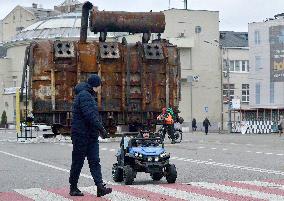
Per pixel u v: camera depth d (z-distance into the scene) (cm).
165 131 3622
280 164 2006
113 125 3409
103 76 3372
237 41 9881
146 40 3531
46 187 1380
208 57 9075
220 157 2386
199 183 1409
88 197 1177
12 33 12962
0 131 8219
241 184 1378
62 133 3403
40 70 3353
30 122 3719
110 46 3384
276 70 7269
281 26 7238
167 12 8906
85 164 2019
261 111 7231
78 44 3388
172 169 1442
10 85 11119
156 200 1123
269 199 1123
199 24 9006
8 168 1920
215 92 9119
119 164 1492
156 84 3450
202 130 8656
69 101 3366
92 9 3431
